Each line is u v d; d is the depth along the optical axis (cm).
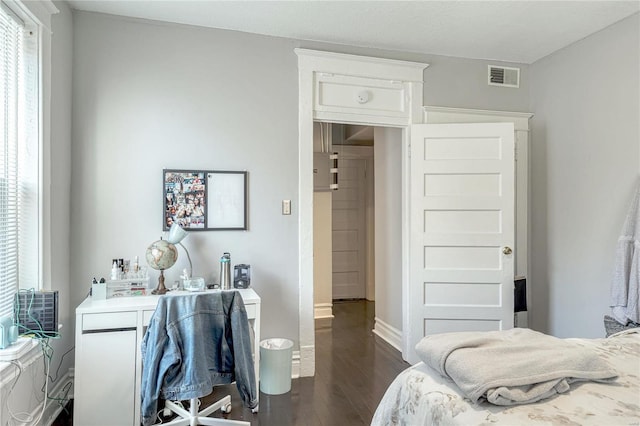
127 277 272
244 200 311
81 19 280
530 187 377
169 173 295
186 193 299
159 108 295
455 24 299
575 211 329
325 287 516
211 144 305
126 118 288
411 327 343
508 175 340
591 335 313
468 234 339
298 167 324
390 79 345
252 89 314
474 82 365
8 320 200
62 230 262
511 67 374
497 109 371
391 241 404
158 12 283
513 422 112
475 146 341
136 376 238
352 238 629
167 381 208
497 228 340
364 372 328
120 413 236
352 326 471
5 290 204
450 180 341
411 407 143
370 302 607
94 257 282
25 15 214
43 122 229
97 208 283
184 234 278
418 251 340
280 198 320
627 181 286
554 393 128
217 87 307
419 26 303
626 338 188
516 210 371
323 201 524
